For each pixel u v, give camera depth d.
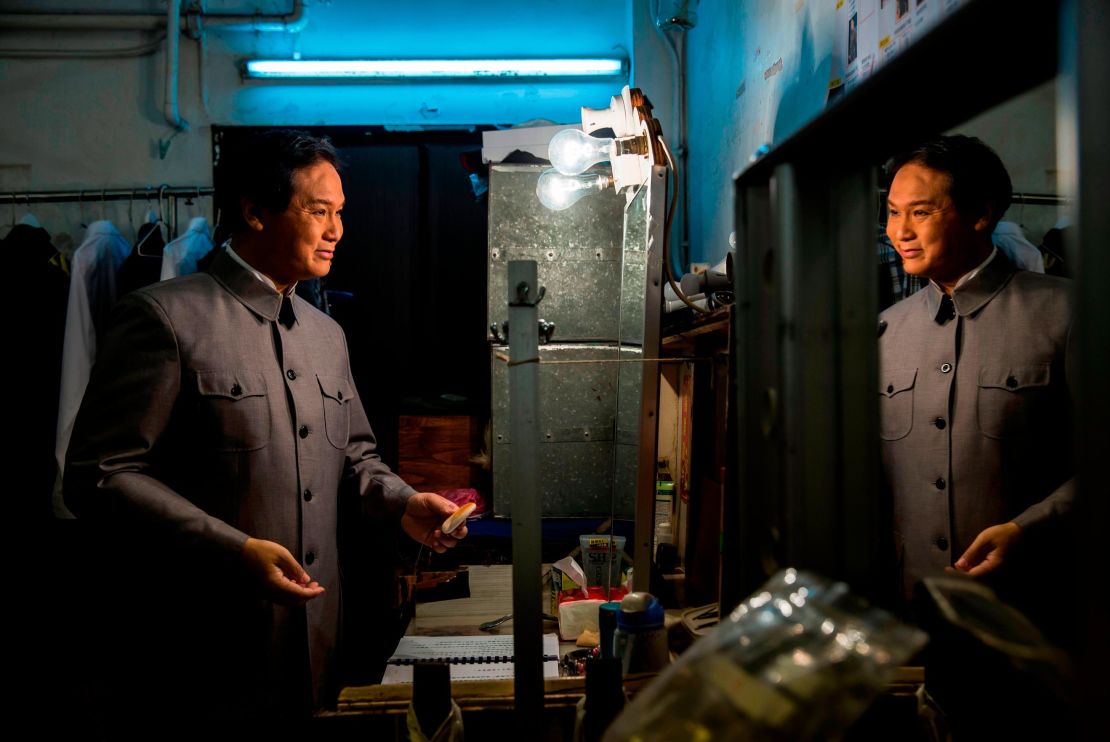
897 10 1.27
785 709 0.43
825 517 0.51
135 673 1.43
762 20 2.00
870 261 0.51
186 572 1.31
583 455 2.15
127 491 1.23
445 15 3.06
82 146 2.99
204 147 3.01
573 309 2.26
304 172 1.41
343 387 1.62
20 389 2.61
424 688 0.83
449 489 2.67
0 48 2.96
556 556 2.14
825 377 0.51
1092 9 0.31
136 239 2.97
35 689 2.47
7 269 2.61
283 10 3.03
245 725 1.13
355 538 1.81
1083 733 0.31
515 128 2.50
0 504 2.59
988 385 1.19
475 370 3.12
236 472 1.36
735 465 1.25
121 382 1.31
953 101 0.43
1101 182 0.30
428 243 3.11
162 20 2.96
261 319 1.45
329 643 1.45
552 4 3.06
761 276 0.58
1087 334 0.31
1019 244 1.25
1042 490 1.16
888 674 0.44
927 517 1.25
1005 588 1.01
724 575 1.24
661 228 1.69
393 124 3.05
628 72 3.06
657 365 1.67
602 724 0.80
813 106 1.65
